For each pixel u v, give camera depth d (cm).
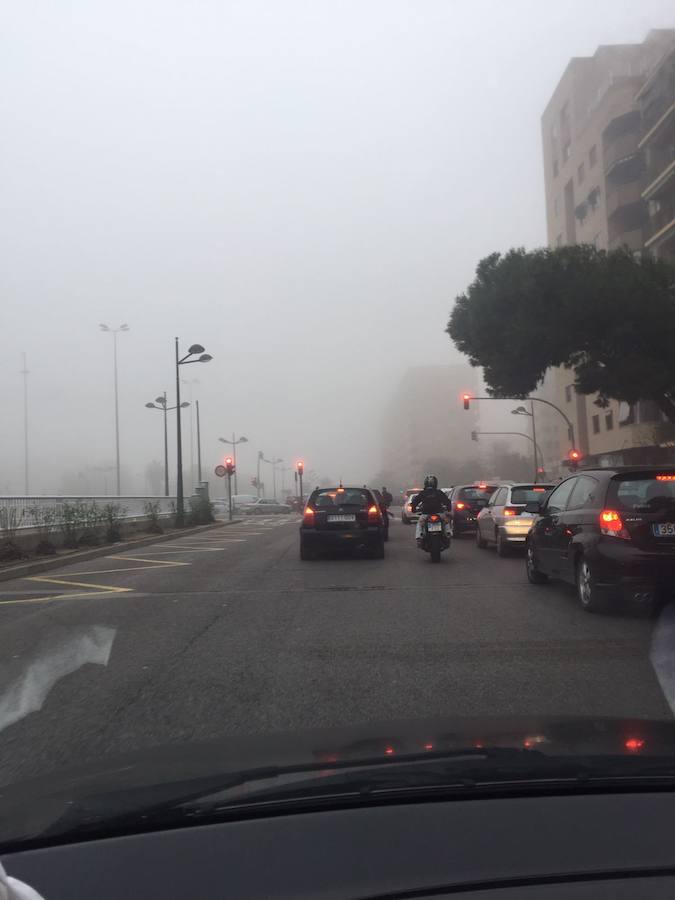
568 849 190
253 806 209
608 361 2586
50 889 179
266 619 861
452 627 795
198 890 176
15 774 409
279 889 175
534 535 1066
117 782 239
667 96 4341
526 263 2714
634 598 792
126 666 655
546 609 893
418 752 251
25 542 1705
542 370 2744
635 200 4678
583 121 5534
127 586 1180
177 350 2938
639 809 210
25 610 975
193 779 235
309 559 1523
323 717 498
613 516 795
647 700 525
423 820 203
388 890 174
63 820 206
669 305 2462
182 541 2261
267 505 6253
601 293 2477
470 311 2855
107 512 2142
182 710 523
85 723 499
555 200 6122
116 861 189
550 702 522
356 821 203
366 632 776
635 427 4359
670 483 807
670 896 173
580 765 233
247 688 575
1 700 559
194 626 829
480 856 186
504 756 243
